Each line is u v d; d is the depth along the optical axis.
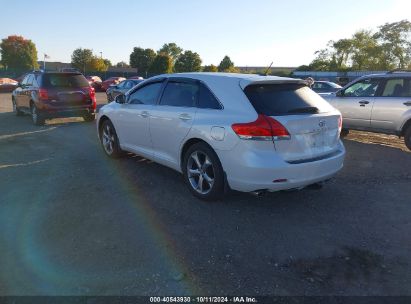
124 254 3.54
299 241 3.84
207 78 4.88
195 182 4.91
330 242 3.83
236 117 4.25
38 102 11.19
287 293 3.01
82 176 5.82
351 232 4.06
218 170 4.48
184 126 4.85
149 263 3.40
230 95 4.46
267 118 4.08
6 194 5.04
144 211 4.50
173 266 3.36
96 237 3.86
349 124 9.29
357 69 76.88
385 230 4.12
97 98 27.58
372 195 5.19
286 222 4.27
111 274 3.24
